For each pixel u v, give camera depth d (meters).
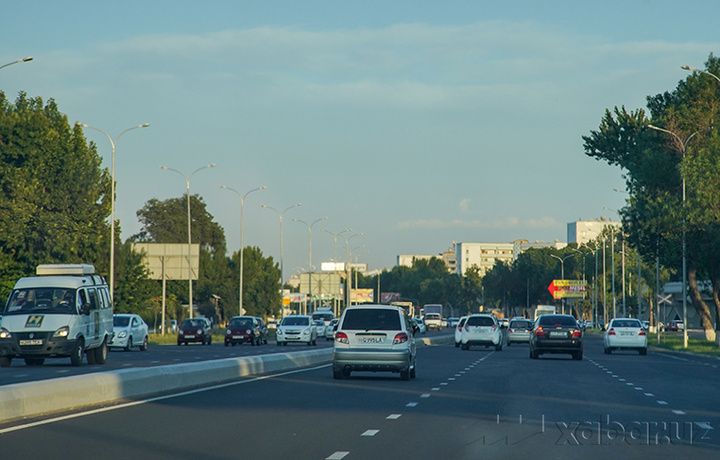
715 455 13.92
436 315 155.88
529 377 31.62
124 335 55.56
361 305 29.81
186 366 26.91
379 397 23.03
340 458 13.12
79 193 82.31
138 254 102.06
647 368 38.94
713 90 67.38
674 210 64.44
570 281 173.12
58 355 35.38
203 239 163.75
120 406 20.44
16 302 36.06
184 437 15.29
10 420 17.64
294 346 70.25
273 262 159.12
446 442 14.88
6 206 77.12
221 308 147.75
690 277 74.06
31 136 79.19
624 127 76.31
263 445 14.38
